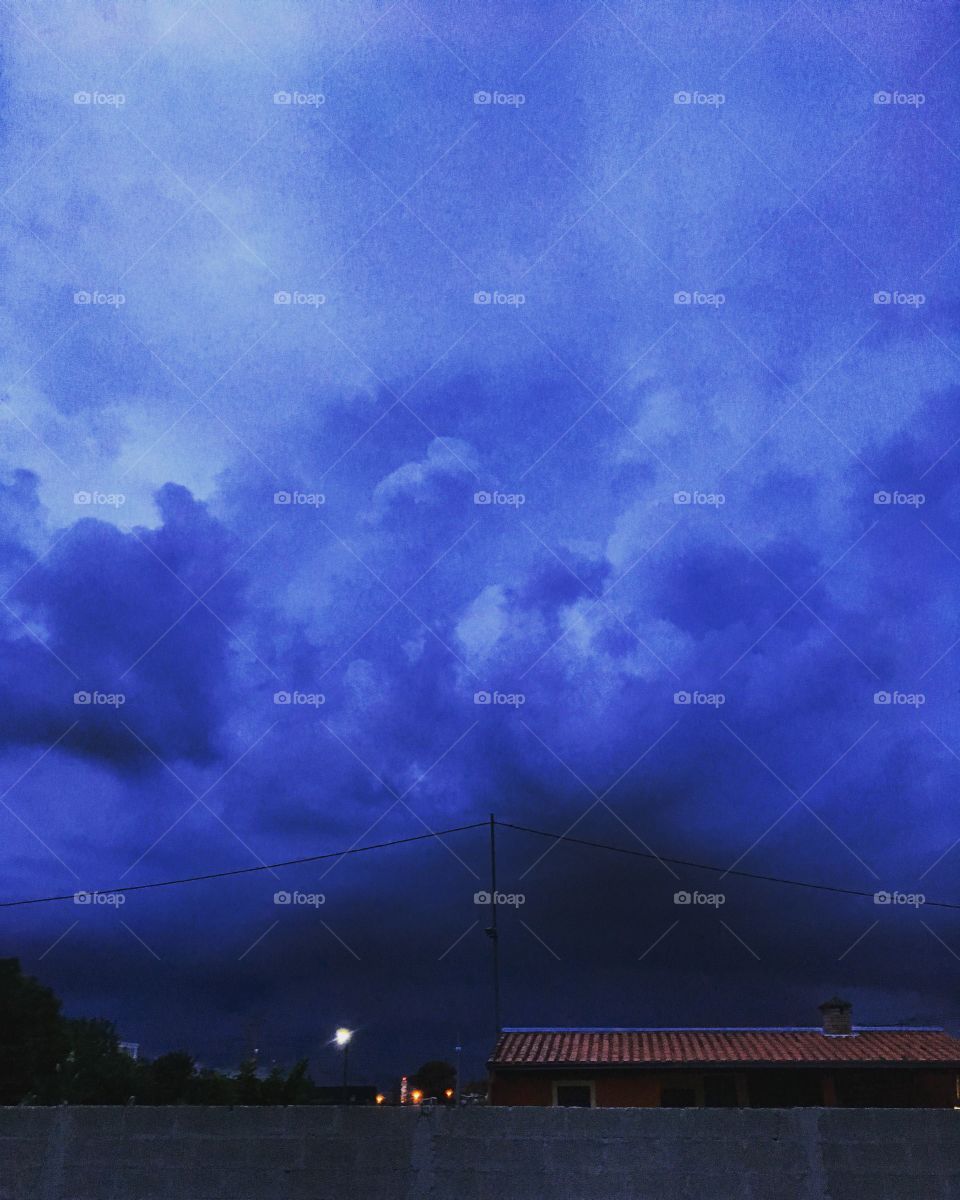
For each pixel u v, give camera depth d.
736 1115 5.12
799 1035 19.55
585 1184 5.02
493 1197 5.01
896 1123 5.07
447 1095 24.50
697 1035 19.67
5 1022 24.23
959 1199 4.93
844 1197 4.97
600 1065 17.75
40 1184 5.09
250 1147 5.12
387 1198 5.04
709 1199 4.98
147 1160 5.12
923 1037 19.25
